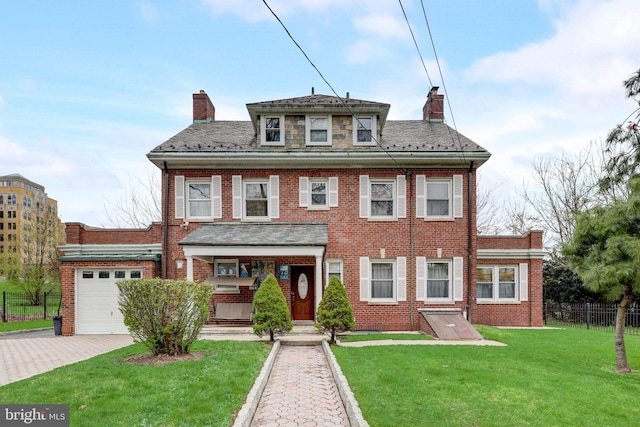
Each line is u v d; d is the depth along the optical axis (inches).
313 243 537.0
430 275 629.6
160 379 283.9
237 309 590.2
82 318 603.5
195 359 350.6
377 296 625.0
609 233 361.1
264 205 634.8
